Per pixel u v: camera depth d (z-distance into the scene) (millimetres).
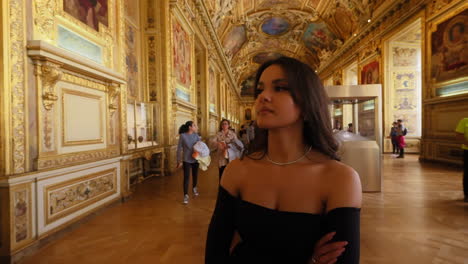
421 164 10328
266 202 823
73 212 3943
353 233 705
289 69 838
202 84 15555
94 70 4312
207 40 15578
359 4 16406
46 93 3463
